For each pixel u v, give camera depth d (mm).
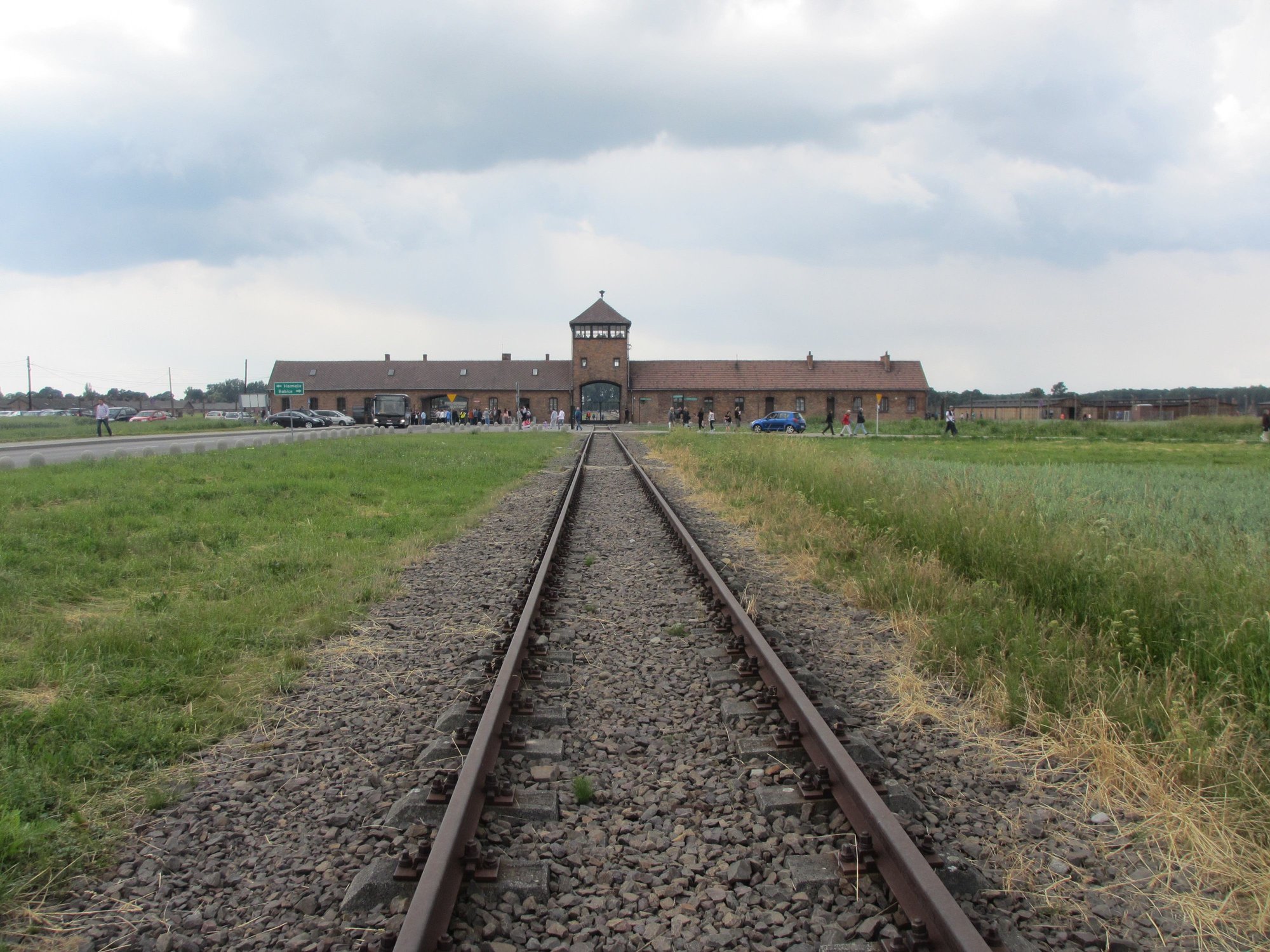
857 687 5793
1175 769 4242
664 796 4031
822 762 4141
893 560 9109
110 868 3523
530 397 91250
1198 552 8297
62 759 4375
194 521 12219
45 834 3613
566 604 7891
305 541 11117
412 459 24766
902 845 3133
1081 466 23312
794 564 10031
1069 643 6012
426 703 5352
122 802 4047
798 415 62688
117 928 3104
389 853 3500
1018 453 33250
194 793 4199
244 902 3258
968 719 5203
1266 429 45719
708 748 4594
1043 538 8383
